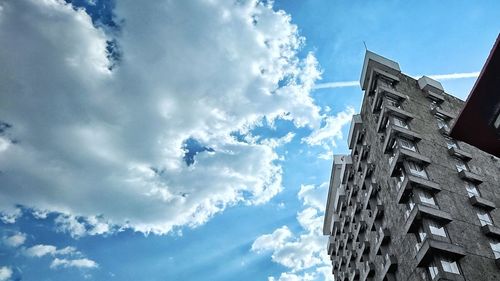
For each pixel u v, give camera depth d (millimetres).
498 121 16219
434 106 41625
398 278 32156
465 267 26750
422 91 43281
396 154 34188
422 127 38188
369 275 39219
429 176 33125
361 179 44125
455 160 36344
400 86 42500
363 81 44469
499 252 29000
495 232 29578
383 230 35125
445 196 31812
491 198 33844
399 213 33594
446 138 38438
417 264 28094
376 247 36469
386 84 42156
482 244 28984
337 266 57781
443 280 25531
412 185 31516
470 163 36812
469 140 17812
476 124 17047
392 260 32594
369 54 43844
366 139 44844
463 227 29672
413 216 29547
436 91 43250
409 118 38312
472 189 34031
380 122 39188
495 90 15875
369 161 42812
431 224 29062
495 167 37938
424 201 30859
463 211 31109
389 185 36438
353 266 47562
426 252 26922
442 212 29438
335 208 57875
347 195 51781
